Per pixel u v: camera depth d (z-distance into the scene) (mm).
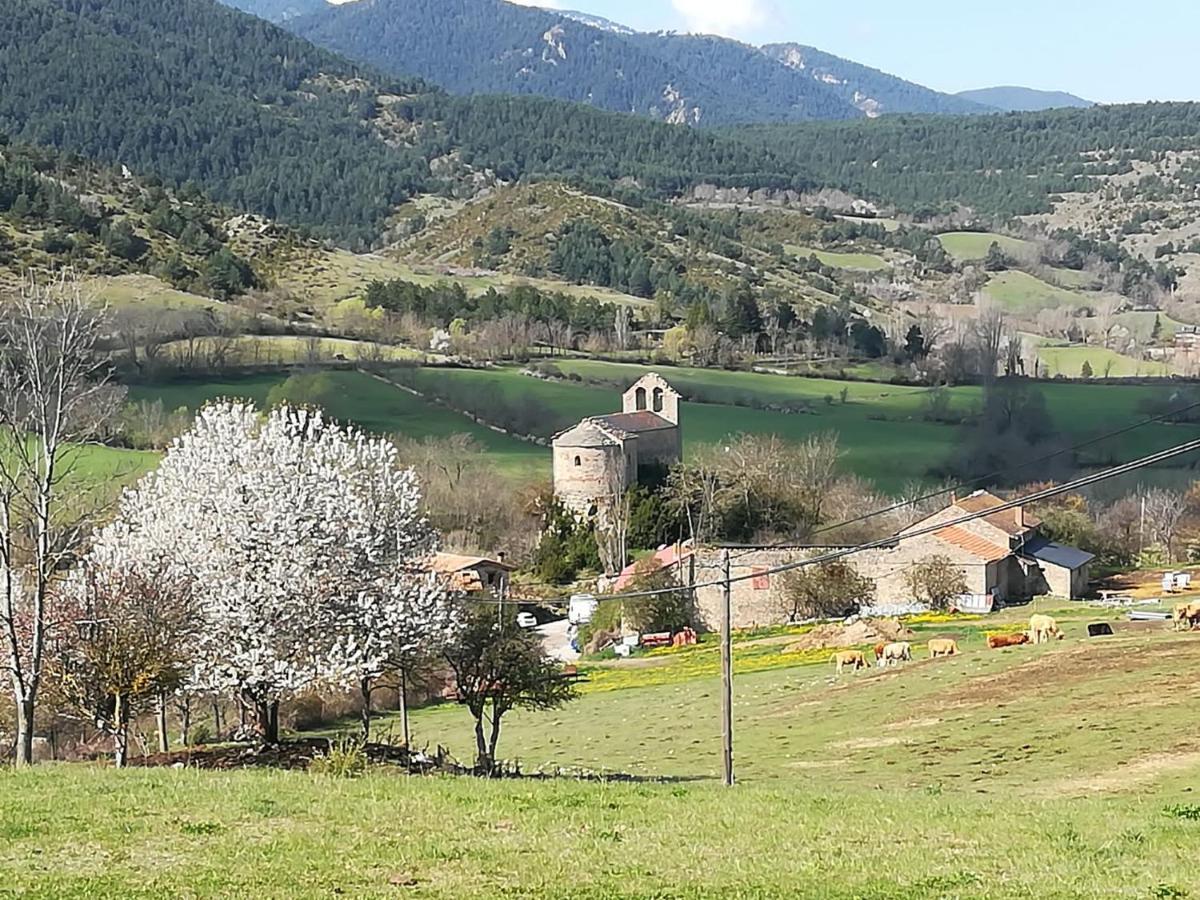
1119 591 88562
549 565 100438
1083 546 97625
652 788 27812
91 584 36438
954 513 87062
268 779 27312
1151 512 102812
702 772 40844
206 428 39688
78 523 34812
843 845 21500
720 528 100562
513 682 41031
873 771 38250
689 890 18453
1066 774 34688
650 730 51688
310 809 23391
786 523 100938
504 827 22375
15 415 32281
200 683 36281
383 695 65938
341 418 114438
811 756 42219
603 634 84875
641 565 89125
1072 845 21547
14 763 32188
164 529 37594
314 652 37125
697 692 60750
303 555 37031
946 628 73562
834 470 106812
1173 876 19141
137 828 21656
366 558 38062
